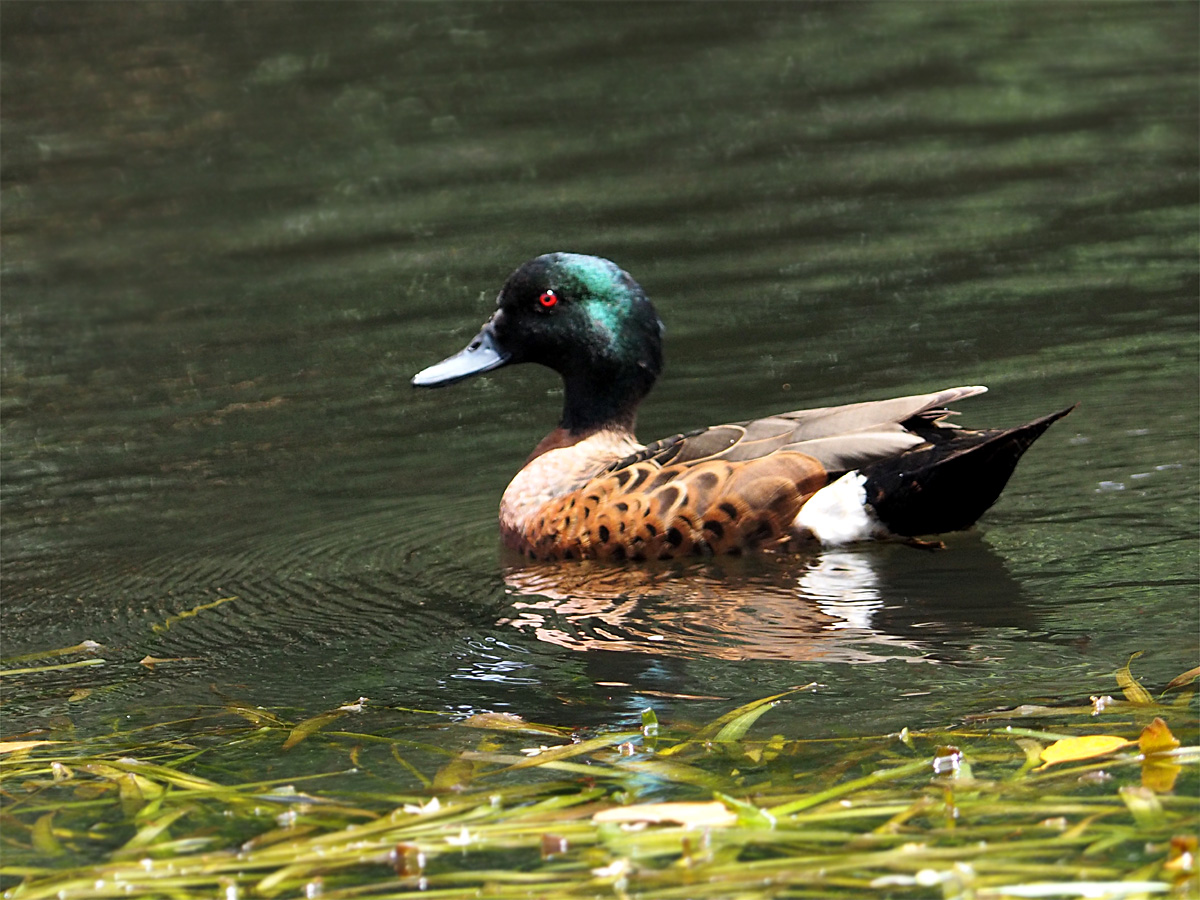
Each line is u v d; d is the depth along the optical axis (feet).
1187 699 26.73
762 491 35.65
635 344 40.96
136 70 89.20
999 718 26.55
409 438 47.11
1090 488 38.32
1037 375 46.83
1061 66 84.02
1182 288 53.36
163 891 22.33
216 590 36.76
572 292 40.86
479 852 22.82
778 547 35.94
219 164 75.72
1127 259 56.80
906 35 91.04
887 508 35.42
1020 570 33.83
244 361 53.83
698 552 36.19
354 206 69.10
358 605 35.19
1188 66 81.82
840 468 35.42
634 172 71.20
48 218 70.13
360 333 55.21
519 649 31.76
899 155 71.51
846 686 28.45
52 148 79.00
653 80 84.74
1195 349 47.75
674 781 24.88
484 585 36.01
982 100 78.48
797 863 21.65
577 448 40.57
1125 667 28.35
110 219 69.72
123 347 55.83
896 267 58.08
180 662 32.50
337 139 77.92
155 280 62.28
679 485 36.29
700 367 50.16
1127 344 48.78
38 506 43.29
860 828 22.79
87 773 26.94
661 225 64.18
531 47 91.25
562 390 51.08
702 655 30.55
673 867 21.84
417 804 24.66
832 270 58.13
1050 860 21.43
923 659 29.53
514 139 76.54
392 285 59.52
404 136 77.97
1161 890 20.35
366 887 21.95
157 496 43.55
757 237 62.34
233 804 25.23
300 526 40.68
